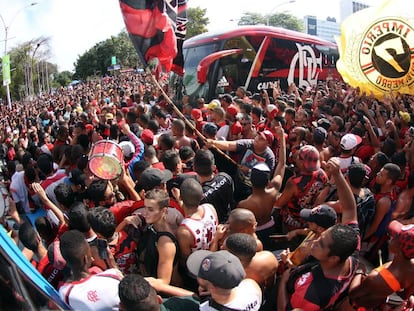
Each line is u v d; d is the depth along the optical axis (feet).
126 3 18.70
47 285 8.61
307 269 10.40
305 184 15.83
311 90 51.29
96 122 31.83
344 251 9.45
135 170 16.11
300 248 11.43
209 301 8.98
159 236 11.21
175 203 14.24
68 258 9.46
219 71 48.75
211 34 50.06
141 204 13.56
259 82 52.19
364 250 14.78
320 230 11.14
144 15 18.94
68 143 27.32
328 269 9.83
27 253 12.39
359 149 22.88
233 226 11.56
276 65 53.98
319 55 59.62
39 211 19.69
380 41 31.22
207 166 14.83
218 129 25.58
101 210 11.00
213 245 11.96
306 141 22.61
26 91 206.80
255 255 10.90
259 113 27.20
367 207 14.11
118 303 9.20
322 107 31.58
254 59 51.39
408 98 35.53
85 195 14.98
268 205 14.76
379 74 31.58
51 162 19.22
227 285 8.46
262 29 52.49
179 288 10.98
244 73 50.85
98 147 14.37
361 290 9.88
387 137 23.91
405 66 30.53
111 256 10.98
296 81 56.34
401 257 9.64
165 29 19.25
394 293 10.61
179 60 21.81
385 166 14.98
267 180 14.51
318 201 15.53
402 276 9.62
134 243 11.85
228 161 22.68
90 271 10.07
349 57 32.71
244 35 50.67
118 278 9.72
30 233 12.50
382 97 31.91
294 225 16.44
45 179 19.77
